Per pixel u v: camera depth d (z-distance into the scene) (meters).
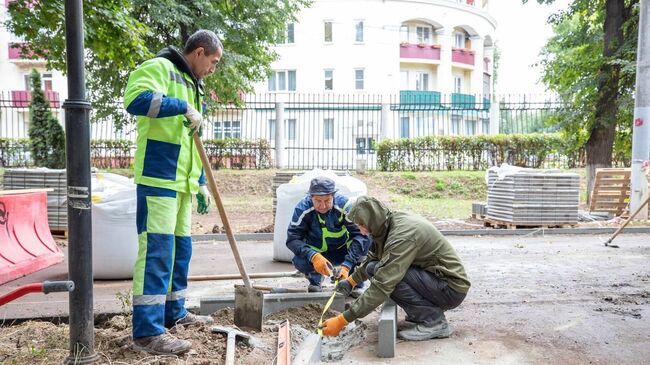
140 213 3.37
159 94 3.17
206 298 4.61
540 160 18.55
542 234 10.14
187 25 13.46
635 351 3.84
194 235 9.55
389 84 32.78
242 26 14.62
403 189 16.84
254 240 9.68
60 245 8.73
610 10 13.40
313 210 4.84
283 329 3.93
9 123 30.48
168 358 3.24
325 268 4.59
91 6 7.02
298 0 16.05
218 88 15.45
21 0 7.02
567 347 3.93
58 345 3.52
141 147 3.37
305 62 32.53
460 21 35.62
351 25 32.19
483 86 40.31
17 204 6.77
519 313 4.81
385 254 3.77
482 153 18.70
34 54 8.02
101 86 15.30
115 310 4.70
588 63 13.82
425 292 4.09
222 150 19.72
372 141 20.09
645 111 11.09
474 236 9.98
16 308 4.90
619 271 6.67
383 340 3.77
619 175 12.15
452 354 3.81
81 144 2.96
